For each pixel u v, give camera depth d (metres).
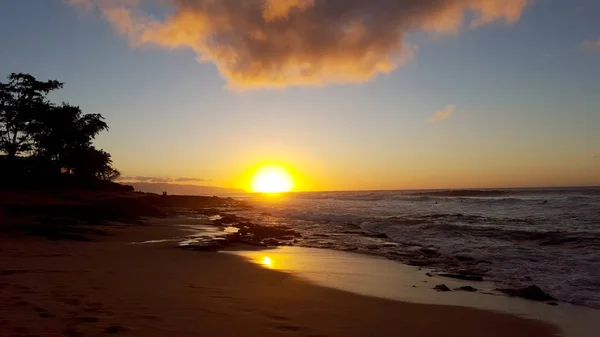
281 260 13.06
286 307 7.10
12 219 19.23
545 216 27.92
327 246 16.61
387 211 38.81
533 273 11.02
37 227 17.42
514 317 7.16
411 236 19.95
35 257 11.00
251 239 18.44
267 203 74.69
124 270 9.80
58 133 43.53
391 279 10.34
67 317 5.53
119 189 61.56
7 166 40.94
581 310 7.71
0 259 10.38
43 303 6.15
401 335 5.95
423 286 9.59
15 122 41.44
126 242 16.11
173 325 5.55
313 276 10.49
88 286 7.67
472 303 8.07
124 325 5.35
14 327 4.93
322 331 5.83
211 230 22.78
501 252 14.40
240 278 9.77
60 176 45.84
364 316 6.86
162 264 11.17
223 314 6.33
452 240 18.05
